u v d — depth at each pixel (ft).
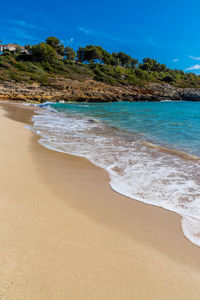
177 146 24.16
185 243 7.55
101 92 136.05
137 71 252.42
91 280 5.57
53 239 7.11
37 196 10.39
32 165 15.26
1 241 6.70
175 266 6.38
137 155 19.94
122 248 7.04
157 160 18.39
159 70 376.68
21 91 107.14
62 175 13.85
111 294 5.21
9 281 5.27
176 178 14.21
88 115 59.52
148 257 6.70
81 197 10.85
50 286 5.25
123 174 14.73
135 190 12.12
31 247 6.57
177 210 9.98
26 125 35.86
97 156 19.16
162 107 100.22
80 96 124.26
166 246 7.33
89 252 6.66
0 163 14.60
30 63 180.96
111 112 69.67
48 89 121.39
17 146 20.57
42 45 198.08
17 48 249.75
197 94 175.32
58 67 193.88
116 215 9.29
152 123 44.45
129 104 119.24
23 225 7.73
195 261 6.65
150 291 5.40
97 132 32.81
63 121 44.98
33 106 83.76
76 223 8.34
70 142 24.82
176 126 40.29
